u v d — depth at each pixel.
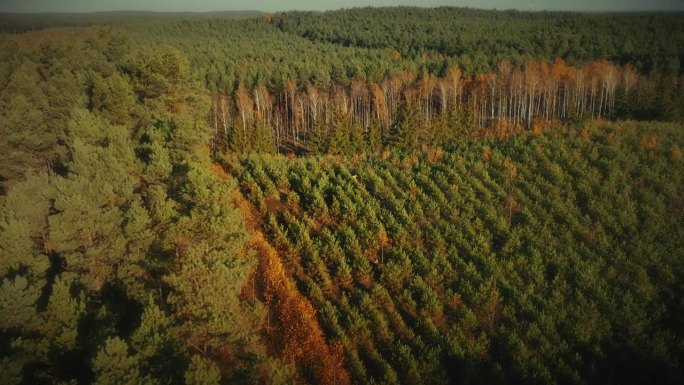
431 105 84.94
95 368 15.29
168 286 22.70
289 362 25.23
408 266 32.56
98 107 38.91
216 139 68.50
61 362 17.52
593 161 44.12
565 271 31.61
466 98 87.00
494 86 80.75
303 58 116.19
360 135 61.12
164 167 29.39
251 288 28.86
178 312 19.53
